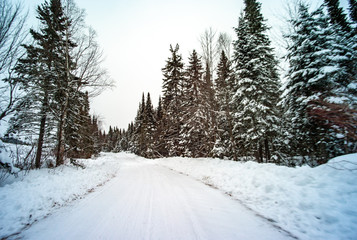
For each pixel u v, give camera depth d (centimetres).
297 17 937
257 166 785
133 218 419
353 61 817
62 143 1105
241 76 1402
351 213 348
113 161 2359
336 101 630
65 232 356
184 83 2267
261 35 1409
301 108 897
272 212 437
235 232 343
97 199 587
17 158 899
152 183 854
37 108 955
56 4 1074
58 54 1106
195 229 357
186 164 1501
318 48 862
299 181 523
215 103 1380
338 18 1205
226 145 1761
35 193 557
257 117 1284
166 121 2448
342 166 488
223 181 791
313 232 333
